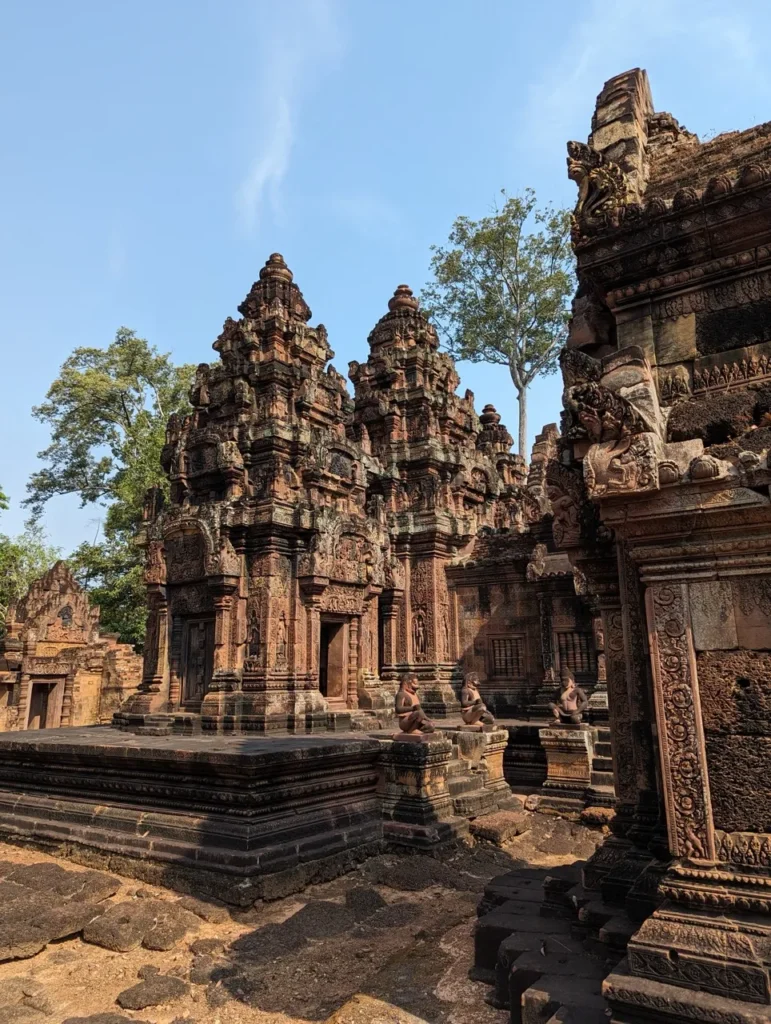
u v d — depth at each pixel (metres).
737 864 3.98
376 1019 5.35
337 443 18.52
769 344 4.82
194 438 17.86
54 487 38.56
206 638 16.91
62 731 16.34
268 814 9.27
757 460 4.04
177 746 11.15
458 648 19.53
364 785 10.95
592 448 4.47
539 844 10.85
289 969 6.38
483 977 5.74
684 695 4.26
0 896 8.16
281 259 19.75
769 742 4.02
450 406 22.66
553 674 16.94
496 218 29.64
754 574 4.19
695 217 4.98
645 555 4.46
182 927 7.24
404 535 20.19
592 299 5.96
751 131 5.46
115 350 37.22
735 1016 3.52
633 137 5.86
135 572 32.22
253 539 16.45
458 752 12.96
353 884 8.98
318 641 16.36
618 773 5.90
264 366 17.98
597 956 4.82
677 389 5.07
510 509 23.39
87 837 10.08
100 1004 5.83
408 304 23.78
